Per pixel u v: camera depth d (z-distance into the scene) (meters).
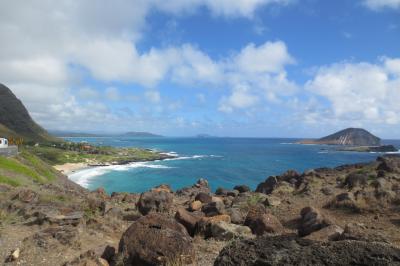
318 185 30.14
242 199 26.09
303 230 14.23
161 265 9.93
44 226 15.49
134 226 11.35
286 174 40.03
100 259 10.47
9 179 35.09
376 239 11.18
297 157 156.25
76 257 10.88
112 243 13.75
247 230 14.37
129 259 10.35
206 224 14.41
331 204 20.53
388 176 29.05
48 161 120.81
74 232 13.41
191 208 22.16
